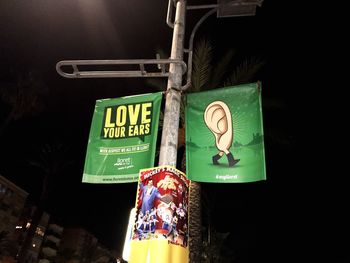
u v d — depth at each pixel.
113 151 5.74
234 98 5.93
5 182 50.34
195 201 13.12
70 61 5.78
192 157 5.63
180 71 5.88
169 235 4.30
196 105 6.02
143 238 4.36
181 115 13.05
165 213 4.41
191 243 12.44
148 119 5.78
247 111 5.80
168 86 5.77
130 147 5.68
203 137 5.75
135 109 5.96
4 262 46.16
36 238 61.62
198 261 12.24
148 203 4.55
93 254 75.69
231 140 5.64
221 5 6.54
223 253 34.88
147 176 4.75
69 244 72.25
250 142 5.56
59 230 71.38
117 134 5.86
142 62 5.73
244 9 6.70
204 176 5.46
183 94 6.15
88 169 5.70
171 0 6.74
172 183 4.60
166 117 5.47
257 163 5.39
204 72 13.51
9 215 51.44
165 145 5.22
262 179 5.26
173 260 4.22
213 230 31.11
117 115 6.03
